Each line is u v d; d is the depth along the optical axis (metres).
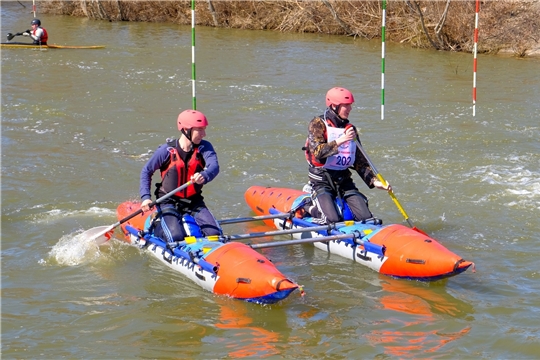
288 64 34.22
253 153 19.34
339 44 41.62
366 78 30.69
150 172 11.73
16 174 17.05
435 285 11.16
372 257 11.77
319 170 12.65
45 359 8.85
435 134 21.53
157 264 11.95
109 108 24.53
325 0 44.84
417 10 39.09
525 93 27.75
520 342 9.26
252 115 23.84
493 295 10.78
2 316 10.04
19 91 26.80
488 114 24.25
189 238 11.50
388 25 43.06
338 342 9.27
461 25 39.00
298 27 47.84
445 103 25.94
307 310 10.26
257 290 10.09
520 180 17.05
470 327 9.71
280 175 17.53
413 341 9.30
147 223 12.66
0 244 12.84
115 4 54.41
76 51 37.53
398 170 17.89
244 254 10.67
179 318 9.98
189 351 9.03
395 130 22.03
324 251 12.80
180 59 35.56
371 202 15.55
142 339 9.38
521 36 38.00
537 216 14.52
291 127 22.25
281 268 11.99
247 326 9.73
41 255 12.38
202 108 24.78
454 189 16.38
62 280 11.36
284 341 9.29
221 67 33.28
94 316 10.07
